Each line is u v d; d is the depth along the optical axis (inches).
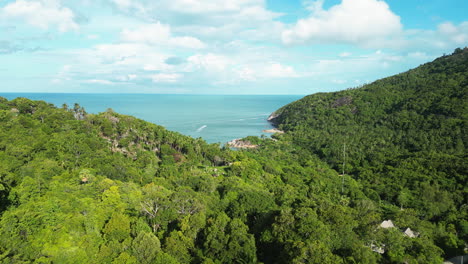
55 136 3666.3
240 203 2340.1
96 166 3021.7
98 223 1712.6
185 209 2005.4
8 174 2191.2
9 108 4697.3
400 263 1713.8
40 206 1577.3
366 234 1883.6
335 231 1749.5
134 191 2194.9
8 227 1357.0
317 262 1369.3
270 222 1964.8
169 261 1469.0
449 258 2219.5
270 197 2571.4
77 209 1728.6
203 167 4571.9
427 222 2805.1
